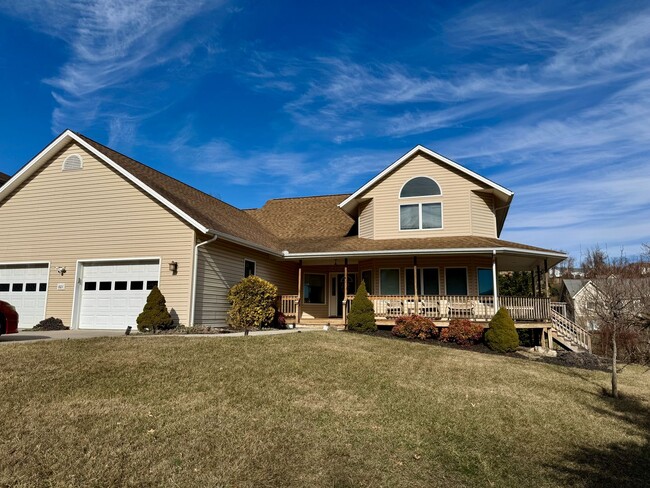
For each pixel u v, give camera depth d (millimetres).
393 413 6363
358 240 19188
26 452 4316
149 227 14250
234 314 14914
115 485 3797
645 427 6805
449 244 16656
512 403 7504
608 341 21891
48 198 15562
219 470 4176
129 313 14133
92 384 6707
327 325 17641
